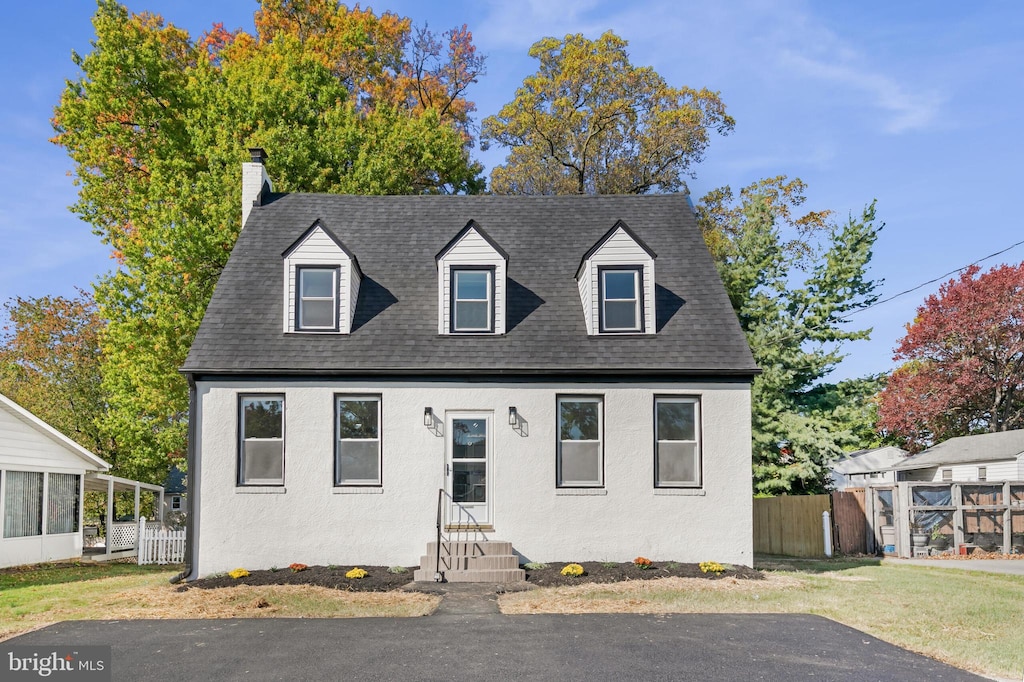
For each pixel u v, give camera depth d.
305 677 9.59
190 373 17.83
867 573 18.22
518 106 45.53
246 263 20.19
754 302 30.92
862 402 32.47
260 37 42.97
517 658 10.34
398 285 20.05
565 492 17.95
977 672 9.76
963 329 42.56
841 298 30.36
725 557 17.88
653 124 43.94
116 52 33.03
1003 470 34.44
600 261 19.16
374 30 45.22
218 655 10.62
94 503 39.12
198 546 17.62
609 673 9.70
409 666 10.02
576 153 45.41
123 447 37.03
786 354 30.09
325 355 18.25
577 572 16.52
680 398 18.39
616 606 13.66
